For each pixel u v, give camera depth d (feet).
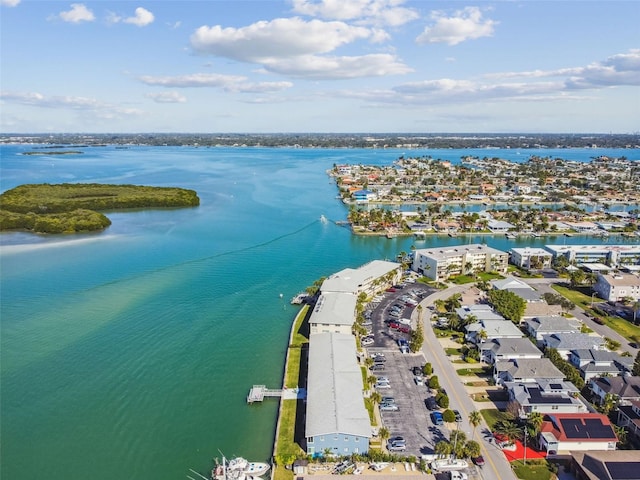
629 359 342.64
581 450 259.19
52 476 252.42
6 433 285.43
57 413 304.50
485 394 318.24
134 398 320.70
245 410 309.63
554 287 535.19
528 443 269.44
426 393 319.47
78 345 391.45
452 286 531.91
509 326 395.75
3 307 465.47
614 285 486.79
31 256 639.76
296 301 479.82
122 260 623.77
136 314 452.76
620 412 288.71
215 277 560.61
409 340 394.73
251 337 409.08
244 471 249.96
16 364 361.10
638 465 232.12
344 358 334.65
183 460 264.31
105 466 260.01
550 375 320.70
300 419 295.07
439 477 245.24
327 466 253.65
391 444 265.13
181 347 390.63
